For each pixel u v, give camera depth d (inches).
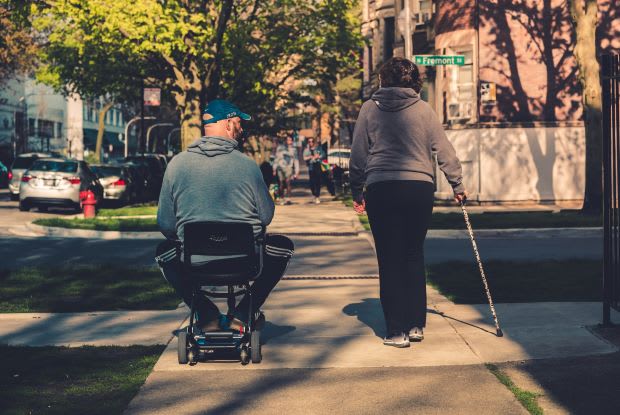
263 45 1504.7
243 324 282.8
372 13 1975.9
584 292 422.0
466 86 1237.7
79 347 308.8
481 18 1212.5
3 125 3595.0
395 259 301.9
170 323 355.6
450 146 301.9
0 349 305.6
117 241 815.1
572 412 217.9
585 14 940.6
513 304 381.7
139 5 1135.0
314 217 1029.2
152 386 252.5
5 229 962.7
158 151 4072.3
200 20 1198.3
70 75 1584.6
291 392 244.7
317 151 1310.3
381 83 309.1
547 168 1202.6
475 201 1209.4
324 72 1617.9
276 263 291.9
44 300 426.9
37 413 224.5
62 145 4426.7
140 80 1636.3
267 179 1264.8
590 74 946.1
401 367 271.7
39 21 1514.5
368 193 301.4
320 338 318.7
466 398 234.7
